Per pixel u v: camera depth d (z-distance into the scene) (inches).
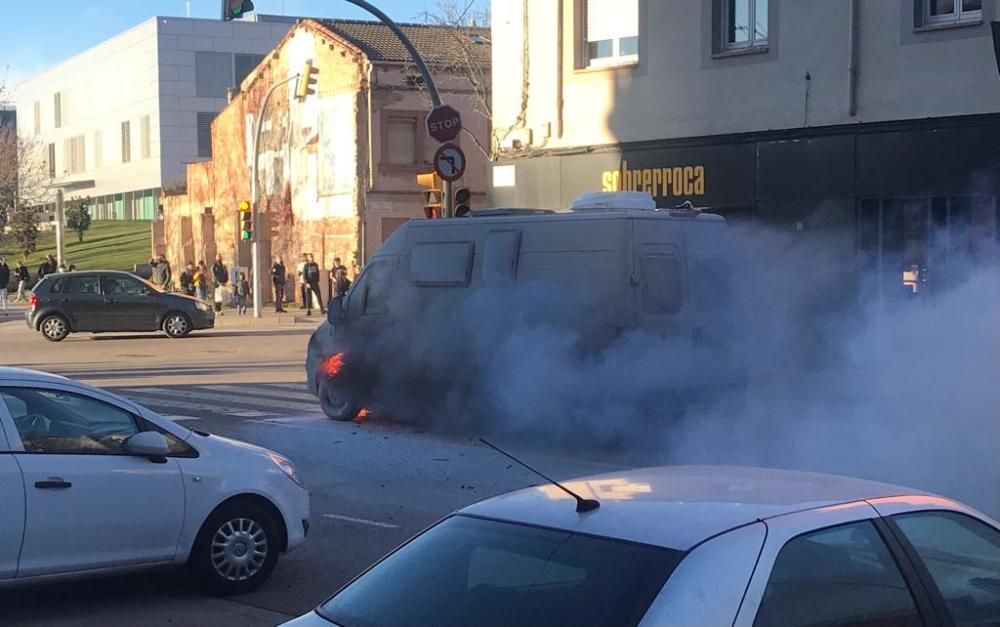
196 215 2090.3
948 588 143.3
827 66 651.5
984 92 595.5
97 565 259.1
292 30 1662.2
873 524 141.6
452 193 782.5
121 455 265.1
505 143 820.6
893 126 626.2
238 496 282.8
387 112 1528.1
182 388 711.7
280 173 1731.1
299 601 281.0
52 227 2957.7
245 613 270.7
